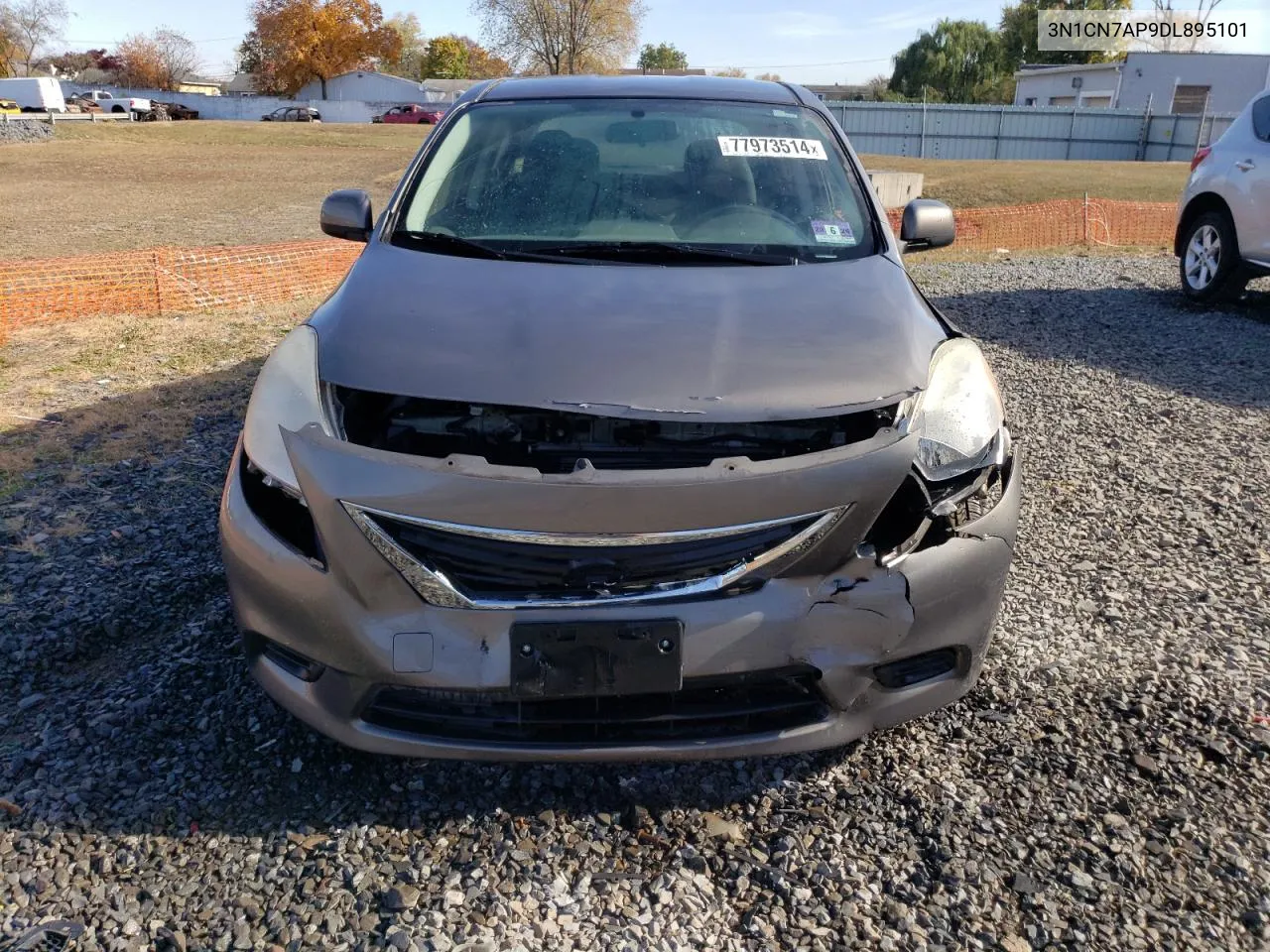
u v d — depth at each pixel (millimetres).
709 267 2850
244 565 2232
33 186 20203
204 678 2801
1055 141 36156
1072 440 4773
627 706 2146
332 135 39156
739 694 2172
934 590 2213
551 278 2703
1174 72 40969
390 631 2078
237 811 2312
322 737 2561
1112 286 8906
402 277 2725
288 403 2301
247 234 13219
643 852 2207
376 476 2043
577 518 1984
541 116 3607
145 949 1946
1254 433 4848
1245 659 2900
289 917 2021
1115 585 3355
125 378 5637
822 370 2295
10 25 81062
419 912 2033
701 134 3516
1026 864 2158
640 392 2182
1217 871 2131
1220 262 7613
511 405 2145
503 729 2156
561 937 1980
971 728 2604
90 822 2271
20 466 4340
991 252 11836
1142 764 2451
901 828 2266
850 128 37531
